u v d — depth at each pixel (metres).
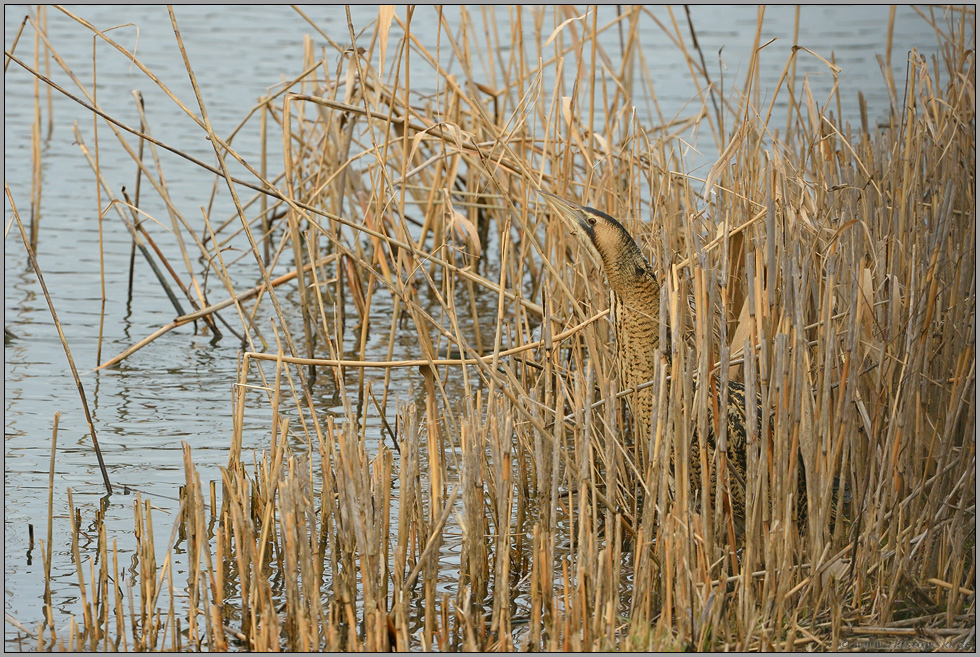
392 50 51.94
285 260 36.66
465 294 34.44
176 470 22.09
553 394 22.20
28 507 20.42
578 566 15.84
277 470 17.88
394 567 16.95
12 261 34.41
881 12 60.31
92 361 27.84
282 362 18.50
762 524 16.30
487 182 34.59
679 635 15.53
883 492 17.06
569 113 24.20
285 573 16.72
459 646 16.19
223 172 19.48
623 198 25.86
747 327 20.00
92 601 17.50
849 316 16.39
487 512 20.64
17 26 52.09
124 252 35.81
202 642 16.36
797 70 50.81
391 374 27.66
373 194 24.56
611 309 19.64
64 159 42.94
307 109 44.66
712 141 40.62
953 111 20.44
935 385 18.66
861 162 21.34
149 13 62.81
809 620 16.53
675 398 15.97
